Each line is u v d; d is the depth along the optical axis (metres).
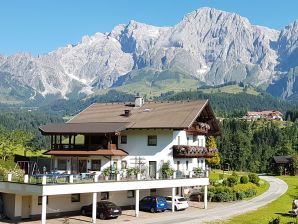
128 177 56.38
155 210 60.19
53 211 54.22
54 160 69.12
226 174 123.56
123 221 51.94
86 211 55.41
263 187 99.94
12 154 92.06
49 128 68.75
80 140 92.25
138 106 76.69
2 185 49.88
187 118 66.69
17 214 51.00
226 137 185.50
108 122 69.44
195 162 75.44
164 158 66.62
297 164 150.62
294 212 61.06
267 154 191.38
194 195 77.06
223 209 65.94
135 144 68.62
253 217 57.78
